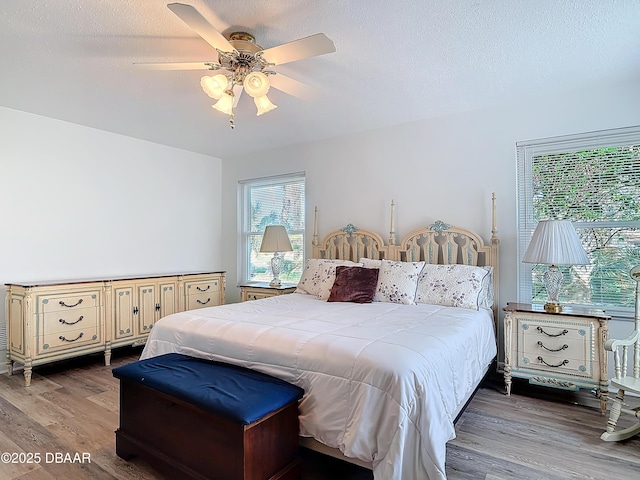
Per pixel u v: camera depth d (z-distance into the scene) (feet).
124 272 13.79
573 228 8.99
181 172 15.76
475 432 7.35
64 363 12.01
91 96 10.02
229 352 6.81
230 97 7.66
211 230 17.01
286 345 6.26
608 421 7.20
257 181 16.30
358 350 5.70
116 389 9.73
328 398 5.60
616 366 7.37
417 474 4.97
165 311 13.41
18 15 6.31
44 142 11.76
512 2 6.07
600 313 8.61
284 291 13.52
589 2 6.07
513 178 10.65
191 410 5.56
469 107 10.95
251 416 4.89
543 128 10.25
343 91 9.69
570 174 10.04
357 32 6.96
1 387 9.84
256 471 5.12
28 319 10.06
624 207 9.42
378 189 12.88
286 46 6.35
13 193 11.14
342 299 10.48
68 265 12.30
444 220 11.62
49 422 7.86
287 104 10.59
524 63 8.20
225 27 6.77
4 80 8.97
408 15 6.43
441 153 11.71
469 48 7.54
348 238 13.33
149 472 6.14
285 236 14.16
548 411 8.31
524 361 9.05
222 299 15.51
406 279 10.48
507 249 10.70
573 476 5.94
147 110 11.10
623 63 8.22
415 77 8.89
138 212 14.25
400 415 4.95
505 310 9.27
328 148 14.06
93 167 12.94
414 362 5.35
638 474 5.99
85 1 5.97
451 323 7.74
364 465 5.41
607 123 9.47
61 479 5.94
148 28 6.77
